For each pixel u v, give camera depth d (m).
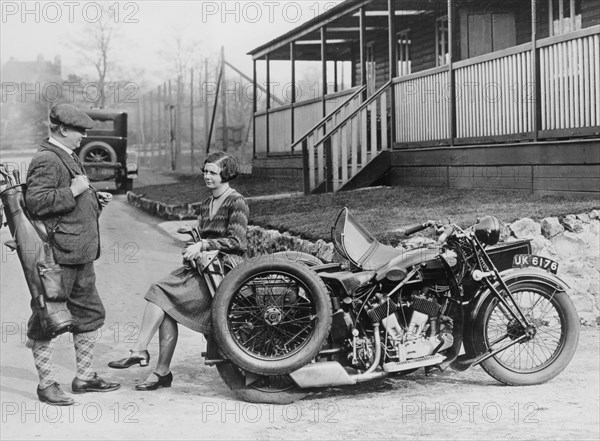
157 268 10.79
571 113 10.05
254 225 11.26
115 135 25.20
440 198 11.13
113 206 21.25
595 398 5.17
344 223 5.52
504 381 5.51
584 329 7.57
